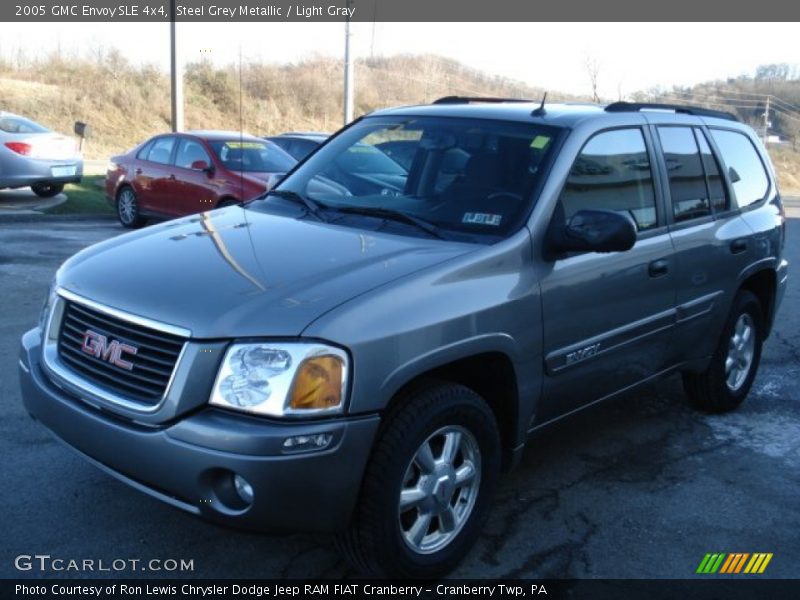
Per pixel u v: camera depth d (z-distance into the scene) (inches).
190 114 1241.4
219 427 117.1
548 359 154.5
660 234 186.4
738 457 202.4
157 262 141.9
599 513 169.8
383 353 123.4
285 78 1432.1
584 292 160.7
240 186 456.1
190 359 120.1
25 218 566.6
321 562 145.3
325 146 198.7
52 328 143.2
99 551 144.6
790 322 352.8
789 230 729.6
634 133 186.2
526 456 196.4
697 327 204.2
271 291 127.6
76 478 169.2
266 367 118.2
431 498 135.7
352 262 138.7
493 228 153.3
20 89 1193.4
